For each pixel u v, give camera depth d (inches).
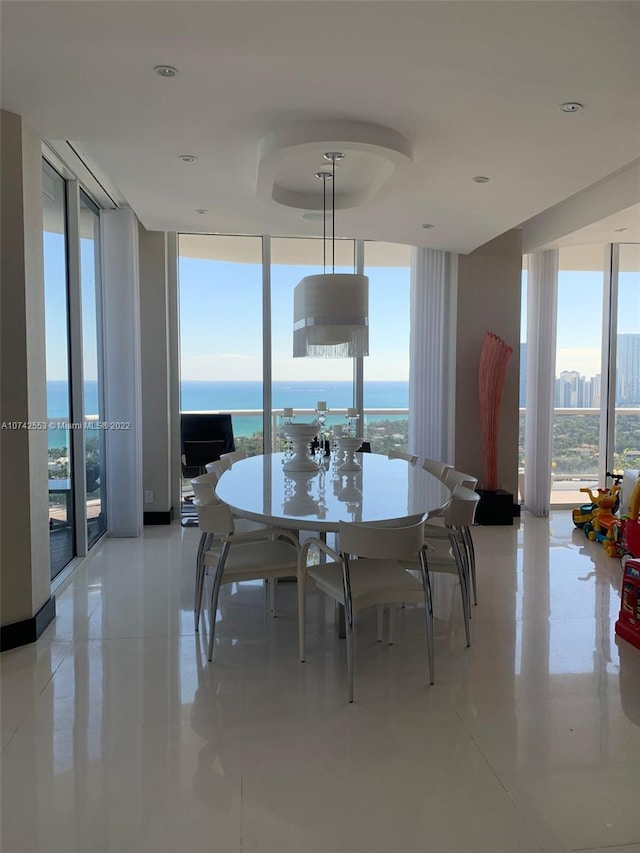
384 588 119.6
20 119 125.5
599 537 221.0
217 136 134.3
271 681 117.8
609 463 283.3
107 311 223.9
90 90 113.8
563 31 93.3
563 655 130.7
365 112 121.5
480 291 256.1
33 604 134.8
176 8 87.9
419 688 115.8
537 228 256.2
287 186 169.5
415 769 91.1
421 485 150.5
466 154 142.6
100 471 223.3
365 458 200.7
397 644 135.3
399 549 108.3
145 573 183.9
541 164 149.1
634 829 79.2
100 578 179.2
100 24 92.0
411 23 91.5
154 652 130.0
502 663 126.6
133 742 97.5
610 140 134.6
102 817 80.7
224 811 82.0
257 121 126.5
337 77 107.8
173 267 249.3
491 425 247.8
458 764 92.5
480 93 113.3
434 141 135.3
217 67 104.7
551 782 88.4
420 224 204.4
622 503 219.8
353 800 84.2
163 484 246.1
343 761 93.0
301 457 173.2
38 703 109.4
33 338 134.0
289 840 76.7
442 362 260.8
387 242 243.9
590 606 159.3
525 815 81.5
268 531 133.7
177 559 198.5
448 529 140.3
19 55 101.1
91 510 210.4
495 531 239.3
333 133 124.6
